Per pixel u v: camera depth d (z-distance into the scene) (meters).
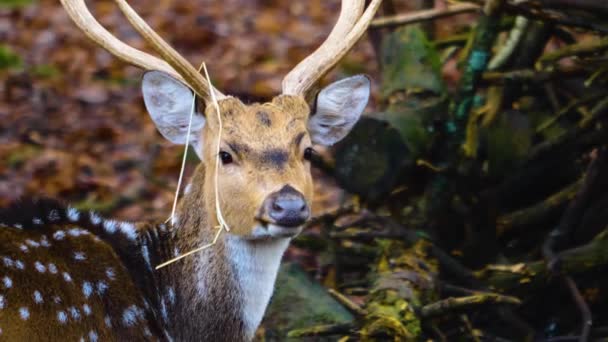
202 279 8.59
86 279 8.27
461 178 11.12
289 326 10.18
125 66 19.34
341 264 11.49
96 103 17.77
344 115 8.88
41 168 15.10
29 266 8.00
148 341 8.47
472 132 11.27
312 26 21.83
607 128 11.02
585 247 10.48
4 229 8.18
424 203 11.31
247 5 22.91
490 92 11.76
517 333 10.84
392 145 11.03
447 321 10.63
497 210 11.36
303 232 12.07
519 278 10.62
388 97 12.02
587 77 11.46
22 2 22.48
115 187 14.58
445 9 11.98
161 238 8.84
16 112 17.14
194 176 8.73
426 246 10.82
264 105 8.35
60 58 19.53
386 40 12.27
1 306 7.68
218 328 8.54
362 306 10.49
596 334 10.43
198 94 8.46
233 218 8.10
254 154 8.04
